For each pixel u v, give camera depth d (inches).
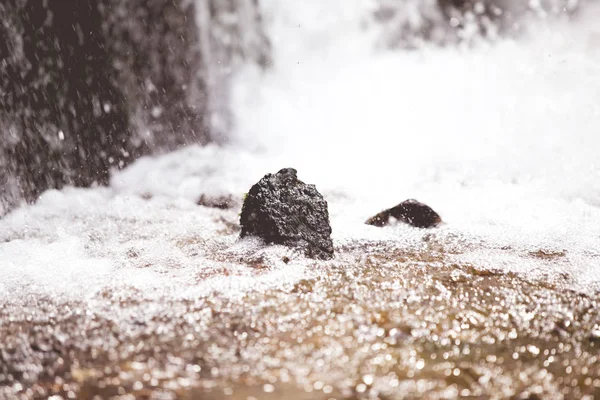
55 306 219.5
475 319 203.9
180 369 174.2
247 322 202.1
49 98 456.8
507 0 773.3
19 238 313.7
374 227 307.0
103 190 422.6
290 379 167.5
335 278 239.5
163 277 244.5
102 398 161.6
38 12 444.8
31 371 176.6
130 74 518.9
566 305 214.5
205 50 590.2
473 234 293.3
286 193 272.7
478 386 163.8
